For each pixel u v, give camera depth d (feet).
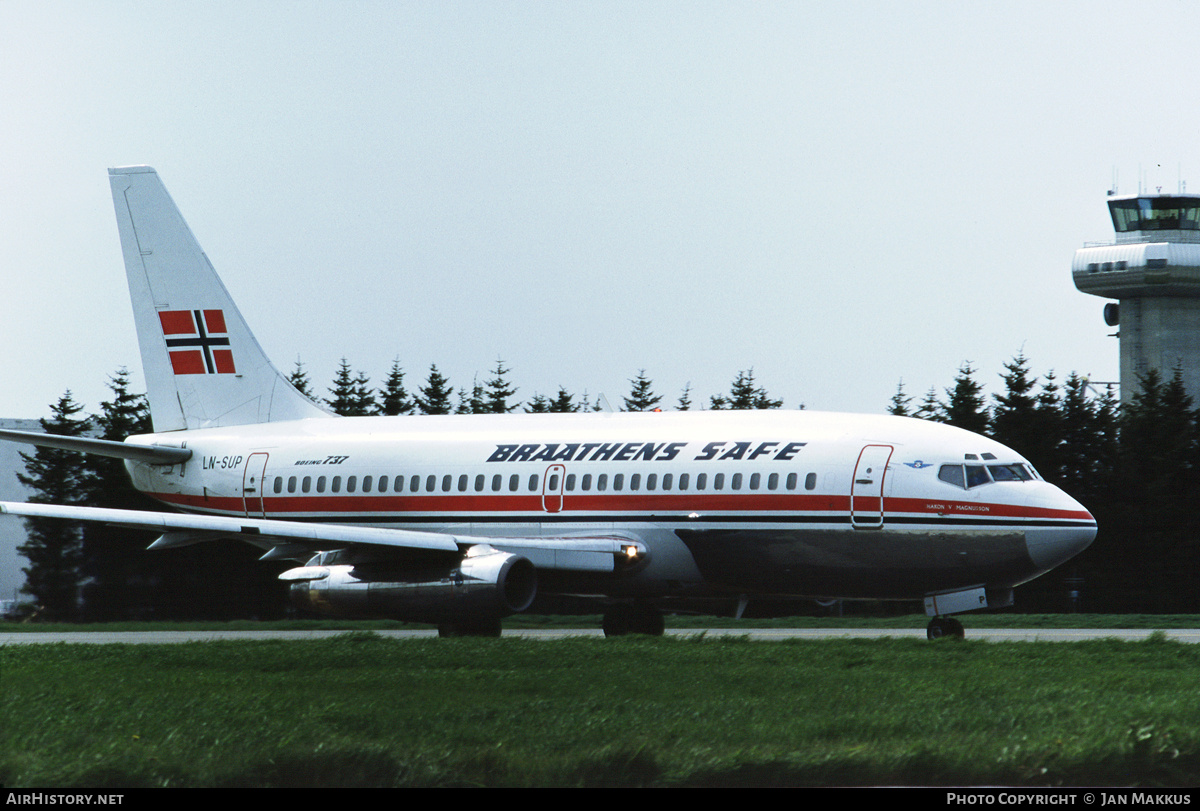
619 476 430.20
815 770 155.74
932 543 387.55
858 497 395.14
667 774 154.61
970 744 167.32
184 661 274.77
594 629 508.94
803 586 407.85
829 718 188.85
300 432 502.79
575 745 167.94
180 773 153.79
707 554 415.64
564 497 437.17
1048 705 200.44
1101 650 298.56
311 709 197.36
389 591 401.29
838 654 286.46
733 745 167.73
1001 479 388.98
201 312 532.73
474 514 452.35
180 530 444.96
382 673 249.34
